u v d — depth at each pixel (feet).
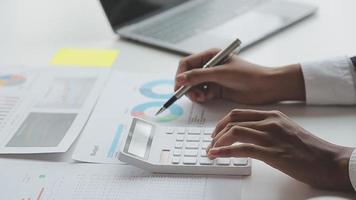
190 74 2.77
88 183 2.22
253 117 2.34
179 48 3.34
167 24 3.67
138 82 3.03
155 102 2.83
